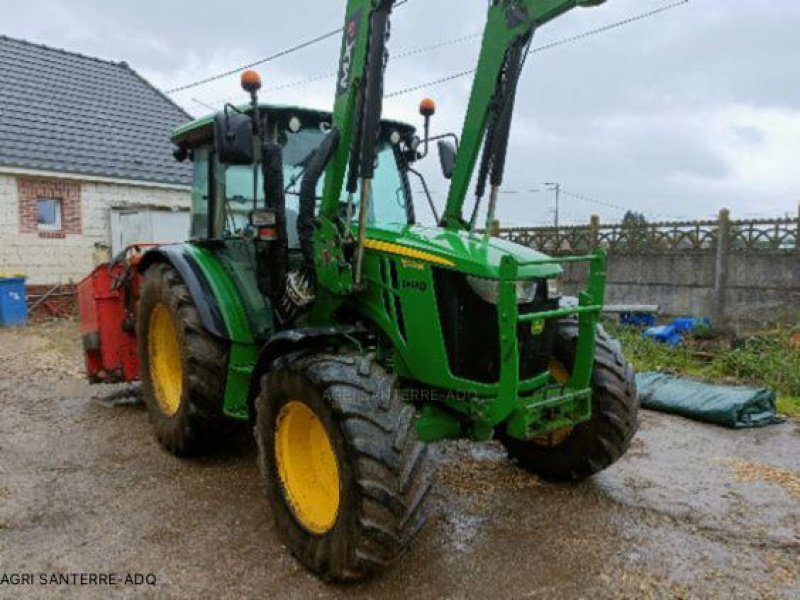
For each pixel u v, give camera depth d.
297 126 3.79
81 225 12.55
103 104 14.73
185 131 4.59
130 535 3.33
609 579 2.94
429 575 2.96
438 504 3.72
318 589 2.85
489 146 3.82
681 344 8.62
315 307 3.72
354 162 3.35
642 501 3.81
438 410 3.35
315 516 3.03
